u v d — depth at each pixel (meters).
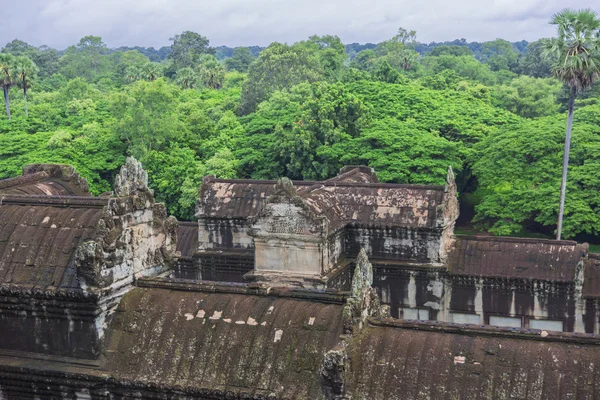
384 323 15.77
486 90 90.06
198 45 174.75
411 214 32.00
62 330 17.00
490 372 14.00
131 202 17.97
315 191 33.00
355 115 64.69
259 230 29.34
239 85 131.50
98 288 16.47
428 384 14.12
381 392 14.24
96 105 101.38
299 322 16.20
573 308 30.28
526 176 54.62
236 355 15.89
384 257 32.59
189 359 16.12
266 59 99.75
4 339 17.55
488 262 31.77
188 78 134.25
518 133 57.19
